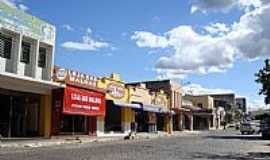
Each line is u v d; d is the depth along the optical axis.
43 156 20.75
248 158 22.83
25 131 31.50
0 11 27.67
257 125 60.84
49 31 32.88
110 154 22.83
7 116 29.61
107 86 42.41
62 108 33.12
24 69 30.64
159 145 31.83
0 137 28.31
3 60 28.56
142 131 53.72
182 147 30.02
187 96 102.56
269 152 27.02
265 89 37.06
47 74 32.66
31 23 30.81
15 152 22.59
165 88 66.50
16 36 29.53
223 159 21.80
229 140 41.69
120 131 46.75
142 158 20.94
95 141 35.25
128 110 48.34
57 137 33.50
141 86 53.62
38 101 32.66
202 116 92.62
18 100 30.75
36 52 31.31
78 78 36.06
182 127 72.69
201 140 40.88
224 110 118.75
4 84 28.42
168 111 61.81
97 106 38.56
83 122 38.59
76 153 23.08
